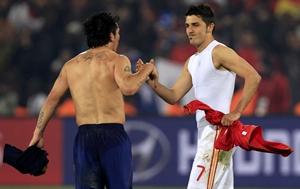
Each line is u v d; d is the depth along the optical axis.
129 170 21.86
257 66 48.19
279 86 45.91
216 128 22.53
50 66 50.34
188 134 38.72
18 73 50.09
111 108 21.83
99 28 22.28
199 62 22.88
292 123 38.22
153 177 38.97
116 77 21.67
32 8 52.38
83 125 21.92
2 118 40.09
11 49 50.91
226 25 50.25
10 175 39.78
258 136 21.89
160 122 38.91
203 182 22.66
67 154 39.38
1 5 52.62
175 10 51.72
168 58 48.19
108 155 21.66
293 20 51.69
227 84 22.75
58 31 51.34
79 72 22.14
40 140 22.58
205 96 22.80
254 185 38.25
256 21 51.19
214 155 22.52
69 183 39.38
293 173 38.16
